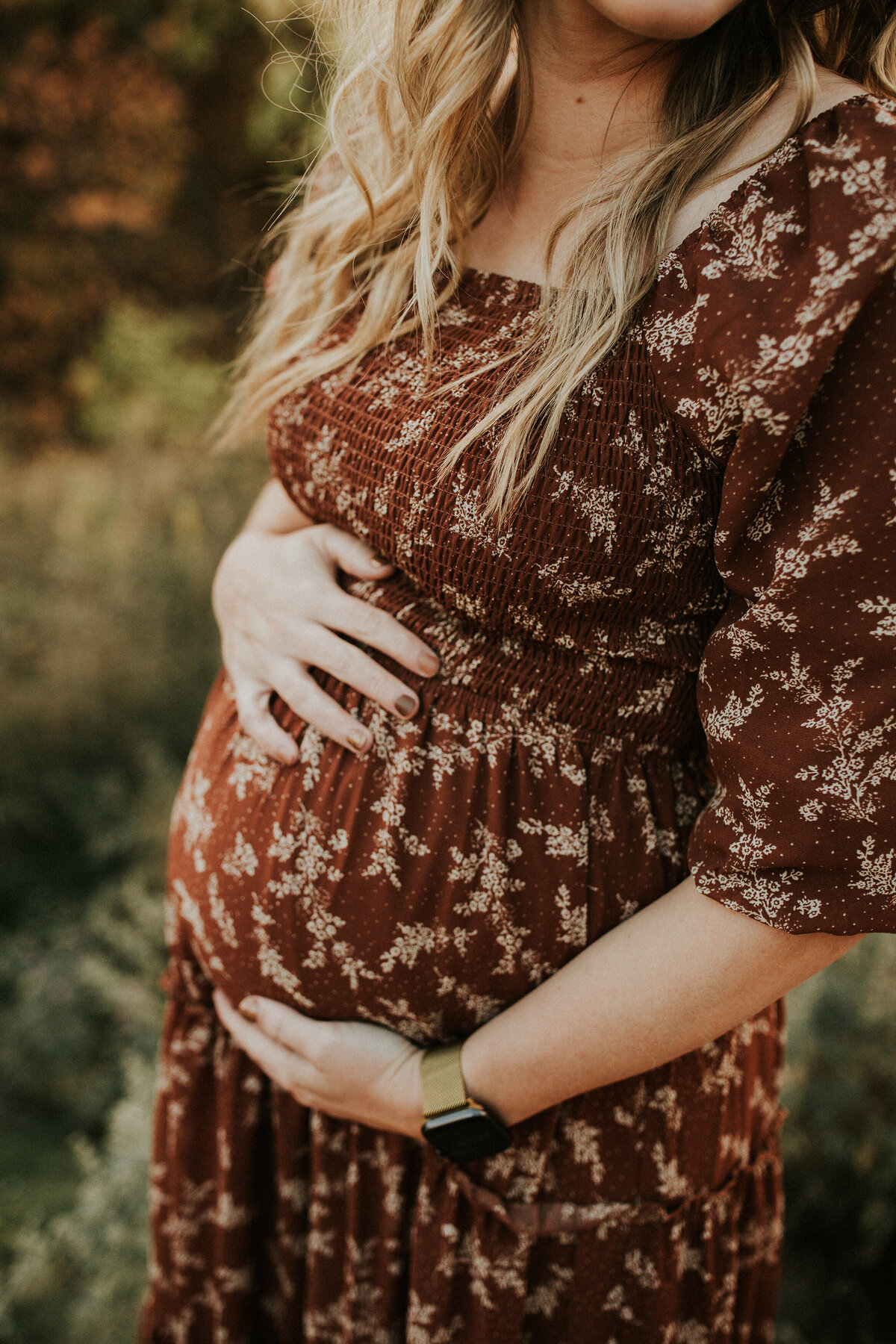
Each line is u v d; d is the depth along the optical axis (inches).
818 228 24.3
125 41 293.6
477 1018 33.9
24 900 124.8
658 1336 34.0
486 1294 34.3
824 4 28.9
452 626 33.6
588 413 28.4
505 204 33.1
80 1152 77.7
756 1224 37.4
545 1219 34.1
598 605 30.0
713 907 28.2
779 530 25.6
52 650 144.6
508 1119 32.3
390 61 33.6
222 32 281.4
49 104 290.7
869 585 24.5
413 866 32.7
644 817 32.6
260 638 36.9
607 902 32.4
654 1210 33.6
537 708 32.2
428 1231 35.1
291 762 34.9
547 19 29.9
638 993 29.1
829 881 26.0
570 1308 34.7
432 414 31.0
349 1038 34.2
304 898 34.1
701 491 28.1
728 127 28.1
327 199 39.0
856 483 24.1
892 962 69.8
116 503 174.9
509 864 32.2
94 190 300.0
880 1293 67.9
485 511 29.5
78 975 107.3
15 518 174.4
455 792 32.4
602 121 30.7
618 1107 33.4
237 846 35.6
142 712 142.9
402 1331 37.6
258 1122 40.2
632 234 28.5
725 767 27.5
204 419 271.7
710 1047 33.9
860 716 25.0
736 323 25.3
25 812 130.6
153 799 123.3
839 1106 66.9
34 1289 71.4
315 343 36.5
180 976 41.1
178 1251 41.4
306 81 119.0
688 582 29.5
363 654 34.1
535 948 32.5
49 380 302.2
